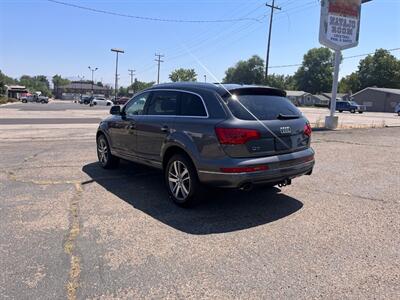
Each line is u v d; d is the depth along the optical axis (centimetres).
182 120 543
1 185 647
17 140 1245
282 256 387
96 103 5859
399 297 312
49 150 1027
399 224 479
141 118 634
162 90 613
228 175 477
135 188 641
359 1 1838
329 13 1783
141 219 492
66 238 426
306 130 559
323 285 330
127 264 367
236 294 316
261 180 491
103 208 534
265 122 501
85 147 1085
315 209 538
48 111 3481
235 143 477
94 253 390
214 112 504
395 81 10656
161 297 311
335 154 1026
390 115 4641
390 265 368
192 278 342
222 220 491
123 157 711
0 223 470
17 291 317
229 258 382
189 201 532
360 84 11300
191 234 443
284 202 571
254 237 436
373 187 662
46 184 658
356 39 1856
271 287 327
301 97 10300
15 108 4159
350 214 516
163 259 379
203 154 501
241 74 12150
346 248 406
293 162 523
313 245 414
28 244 409
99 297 309
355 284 332
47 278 338
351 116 3875
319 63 12375
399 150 1112
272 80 11994
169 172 565
